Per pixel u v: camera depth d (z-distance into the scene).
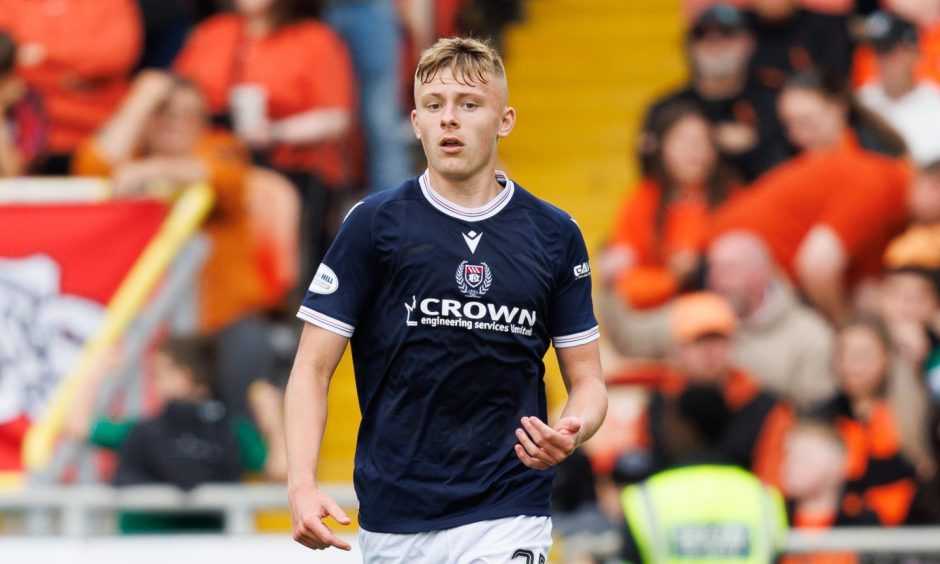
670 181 33.22
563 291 13.80
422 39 39.25
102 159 32.69
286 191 33.03
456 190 13.47
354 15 36.44
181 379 26.23
